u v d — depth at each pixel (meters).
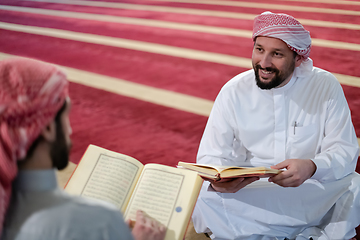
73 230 0.79
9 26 7.93
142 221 1.25
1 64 0.81
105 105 3.92
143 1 10.34
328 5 8.76
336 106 1.87
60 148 0.84
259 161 2.03
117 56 5.61
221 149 2.00
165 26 7.27
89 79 4.73
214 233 1.92
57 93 0.79
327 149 1.89
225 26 7.08
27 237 0.79
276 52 1.71
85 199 0.86
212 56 5.41
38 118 0.76
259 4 9.16
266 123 1.95
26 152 0.79
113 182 1.46
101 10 9.23
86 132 3.34
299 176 1.67
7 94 0.75
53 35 7.00
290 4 9.02
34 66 0.80
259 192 1.82
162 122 3.50
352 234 1.85
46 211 0.81
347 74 4.49
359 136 3.06
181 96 4.11
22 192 0.82
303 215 1.83
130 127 3.42
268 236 1.89
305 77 1.89
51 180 0.85
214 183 1.67
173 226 1.34
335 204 1.83
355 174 1.85
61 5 10.20
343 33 6.26
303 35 1.67
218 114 2.01
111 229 0.82
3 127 0.73
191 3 9.66
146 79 4.66
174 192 1.42
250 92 1.96
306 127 1.91
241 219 1.89
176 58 5.39
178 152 2.98
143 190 1.44
